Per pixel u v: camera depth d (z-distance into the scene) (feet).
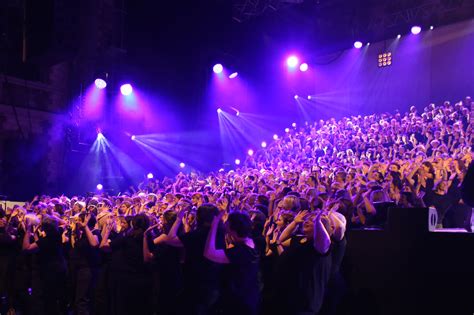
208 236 15.76
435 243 17.08
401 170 30.53
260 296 19.80
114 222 24.64
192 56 77.30
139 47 71.87
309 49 81.25
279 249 19.26
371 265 18.45
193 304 16.39
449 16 70.28
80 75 67.21
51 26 46.47
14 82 62.90
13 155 63.05
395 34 72.95
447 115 58.95
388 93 76.95
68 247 27.12
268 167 61.82
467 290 16.34
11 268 27.45
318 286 15.67
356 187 27.02
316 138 69.41
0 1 60.18
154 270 21.29
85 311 24.25
